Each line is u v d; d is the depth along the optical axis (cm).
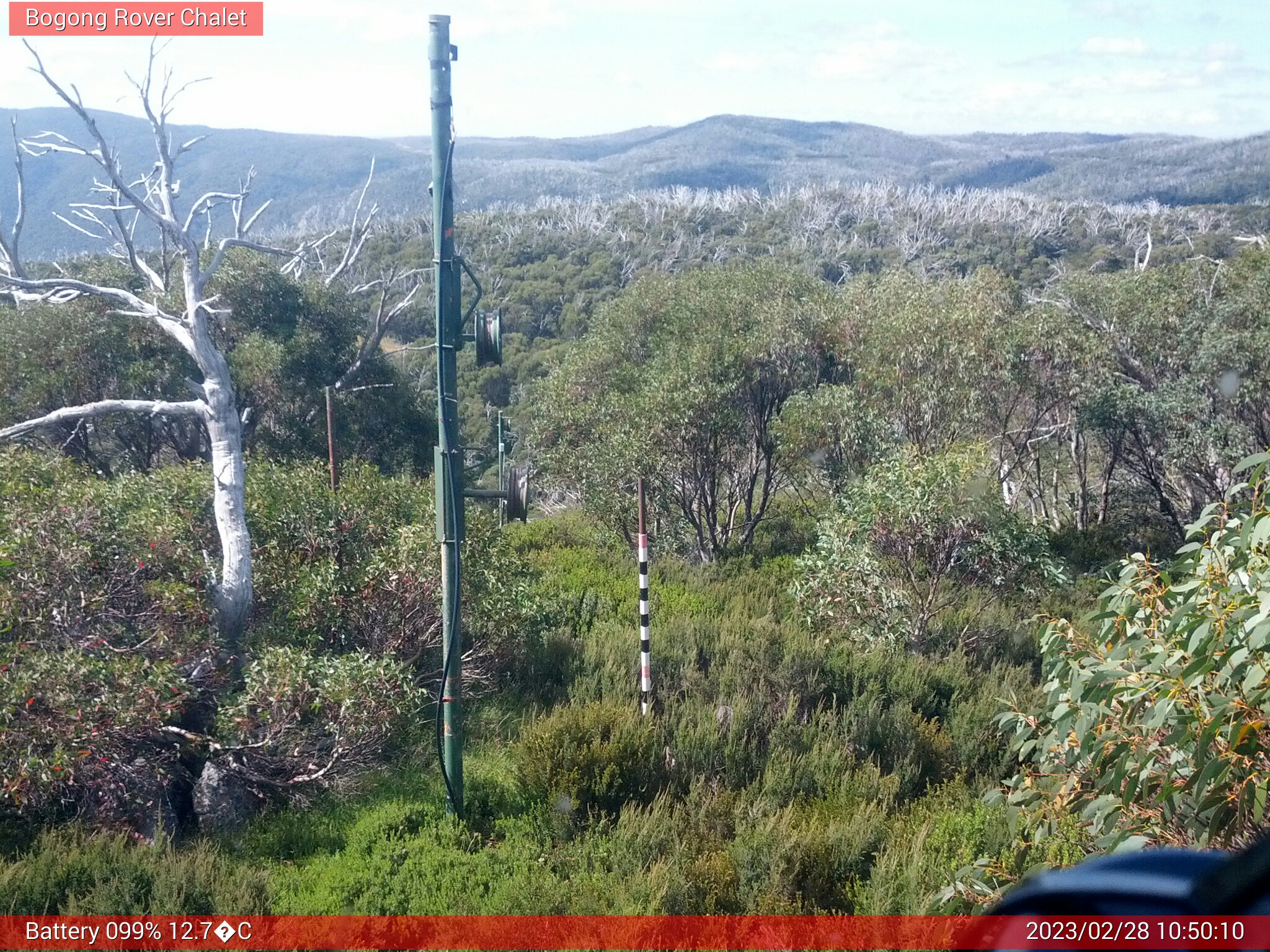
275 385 1992
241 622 864
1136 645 472
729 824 721
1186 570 487
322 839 702
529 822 725
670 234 7775
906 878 612
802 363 1802
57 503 810
